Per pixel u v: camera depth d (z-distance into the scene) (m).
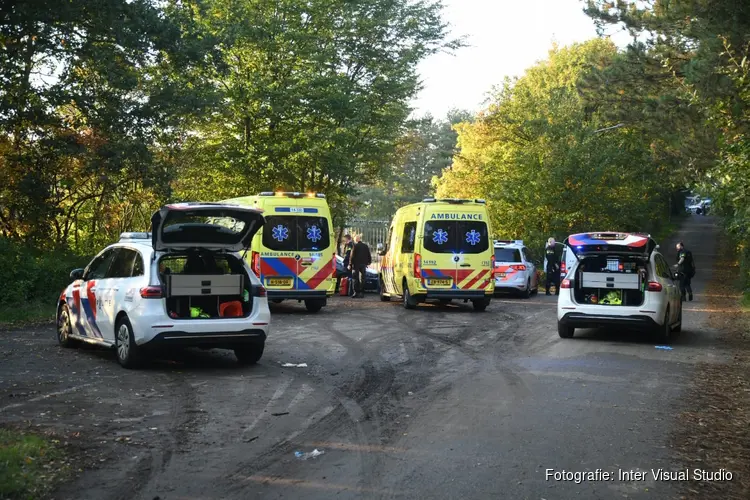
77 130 21.16
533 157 38.66
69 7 18.66
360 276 25.33
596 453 6.64
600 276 14.11
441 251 19.81
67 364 10.82
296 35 29.78
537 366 11.20
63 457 6.23
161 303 10.30
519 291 26.44
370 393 9.09
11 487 5.26
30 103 20.17
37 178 20.64
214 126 30.03
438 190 53.59
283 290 18.72
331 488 5.58
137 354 10.38
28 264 17.67
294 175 31.31
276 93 29.23
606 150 37.50
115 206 24.02
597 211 37.59
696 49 28.30
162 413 7.89
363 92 34.09
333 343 13.41
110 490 5.46
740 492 5.76
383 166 37.66
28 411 7.82
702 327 17.19
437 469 6.07
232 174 30.25
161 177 22.39
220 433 7.13
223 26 27.95
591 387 9.63
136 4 20.36
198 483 5.66
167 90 21.64
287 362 11.33
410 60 33.72
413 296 20.20
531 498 5.45
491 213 39.06
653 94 31.42
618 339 14.52
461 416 7.94
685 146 28.12
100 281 11.48
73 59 20.42
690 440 7.18
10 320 15.86
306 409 8.19
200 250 10.99
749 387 9.96
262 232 18.69
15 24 18.50
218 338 10.48
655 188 43.31
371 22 33.22
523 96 45.06
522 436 7.15
